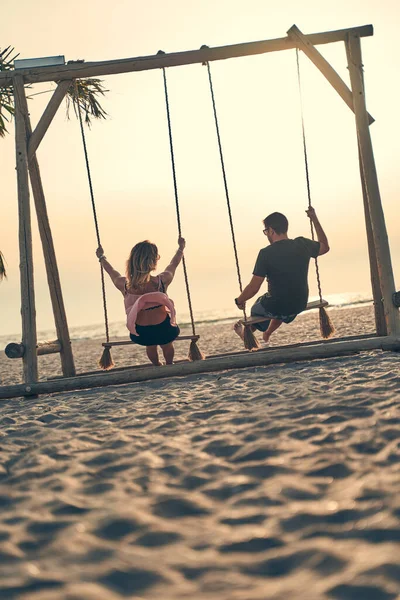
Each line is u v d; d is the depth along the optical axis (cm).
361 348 520
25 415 417
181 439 301
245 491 221
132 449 290
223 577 159
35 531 199
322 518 190
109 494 231
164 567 167
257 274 503
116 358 1314
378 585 146
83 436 326
